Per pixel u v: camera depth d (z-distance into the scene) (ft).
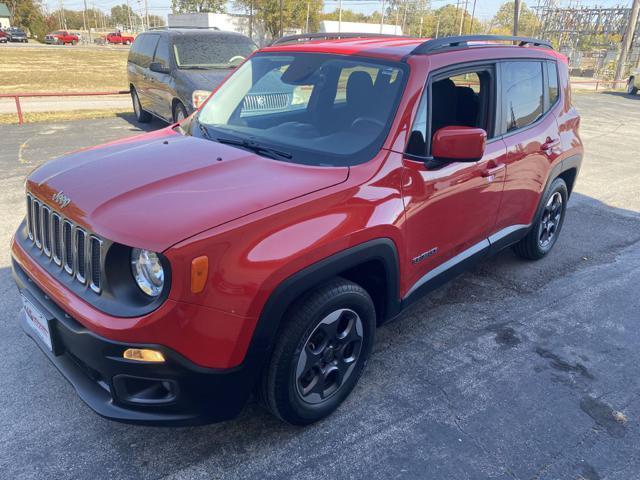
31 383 9.96
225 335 7.18
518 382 10.67
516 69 12.94
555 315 13.37
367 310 9.16
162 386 7.41
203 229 7.00
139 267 7.08
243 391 7.78
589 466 8.63
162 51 31.32
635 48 139.33
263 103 11.39
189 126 11.68
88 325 7.10
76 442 8.64
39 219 8.68
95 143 29.91
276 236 7.48
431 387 10.39
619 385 10.76
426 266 10.63
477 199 11.55
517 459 8.70
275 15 164.25
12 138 30.55
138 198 7.66
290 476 8.15
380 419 9.45
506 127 12.58
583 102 67.56
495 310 13.50
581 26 235.61
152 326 6.82
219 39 32.22
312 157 9.44
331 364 9.03
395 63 10.27
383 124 9.62
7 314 12.12
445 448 8.85
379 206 8.86
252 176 8.49
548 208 15.90
